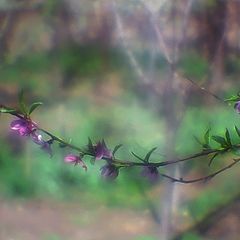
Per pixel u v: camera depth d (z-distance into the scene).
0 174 13.59
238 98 3.12
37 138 3.05
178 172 6.76
